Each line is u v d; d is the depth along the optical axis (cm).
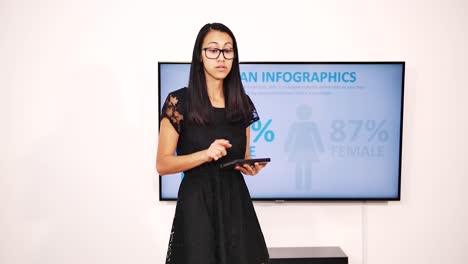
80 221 251
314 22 251
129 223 252
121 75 249
